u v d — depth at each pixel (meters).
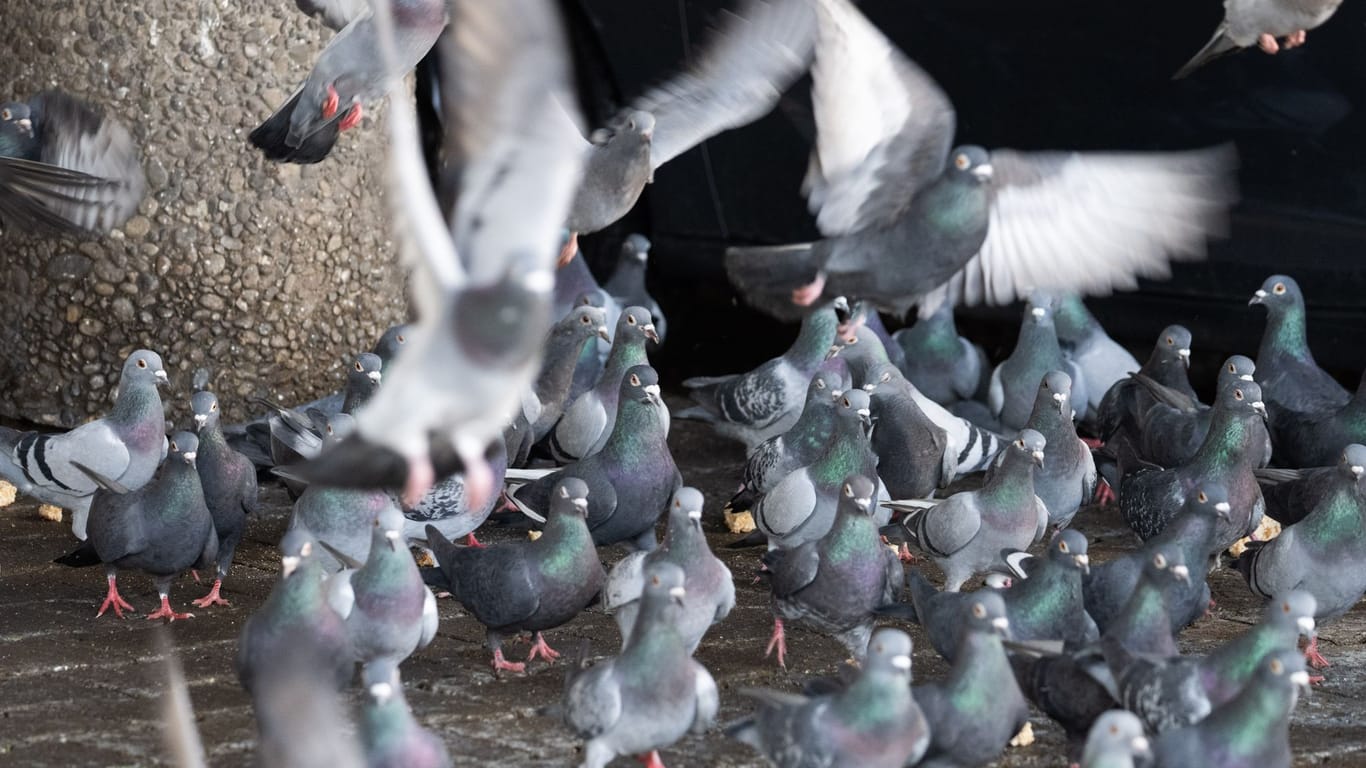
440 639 9.91
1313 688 9.33
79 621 10.00
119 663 9.20
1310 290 14.68
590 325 12.94
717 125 9.71
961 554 10.39
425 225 4.82
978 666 7.41
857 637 9.45
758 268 8.95
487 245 4.82
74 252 13.78
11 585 10.72
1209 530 9.38
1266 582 10.00
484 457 5.68
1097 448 13.55
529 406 12.29
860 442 10.71
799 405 13.40
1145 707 7.55
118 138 10.39
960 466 12.51
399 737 6.64
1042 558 9.30
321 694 5.46
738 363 18.84
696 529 8.84
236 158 13.67
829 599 9.20
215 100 13.58
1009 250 8.91
